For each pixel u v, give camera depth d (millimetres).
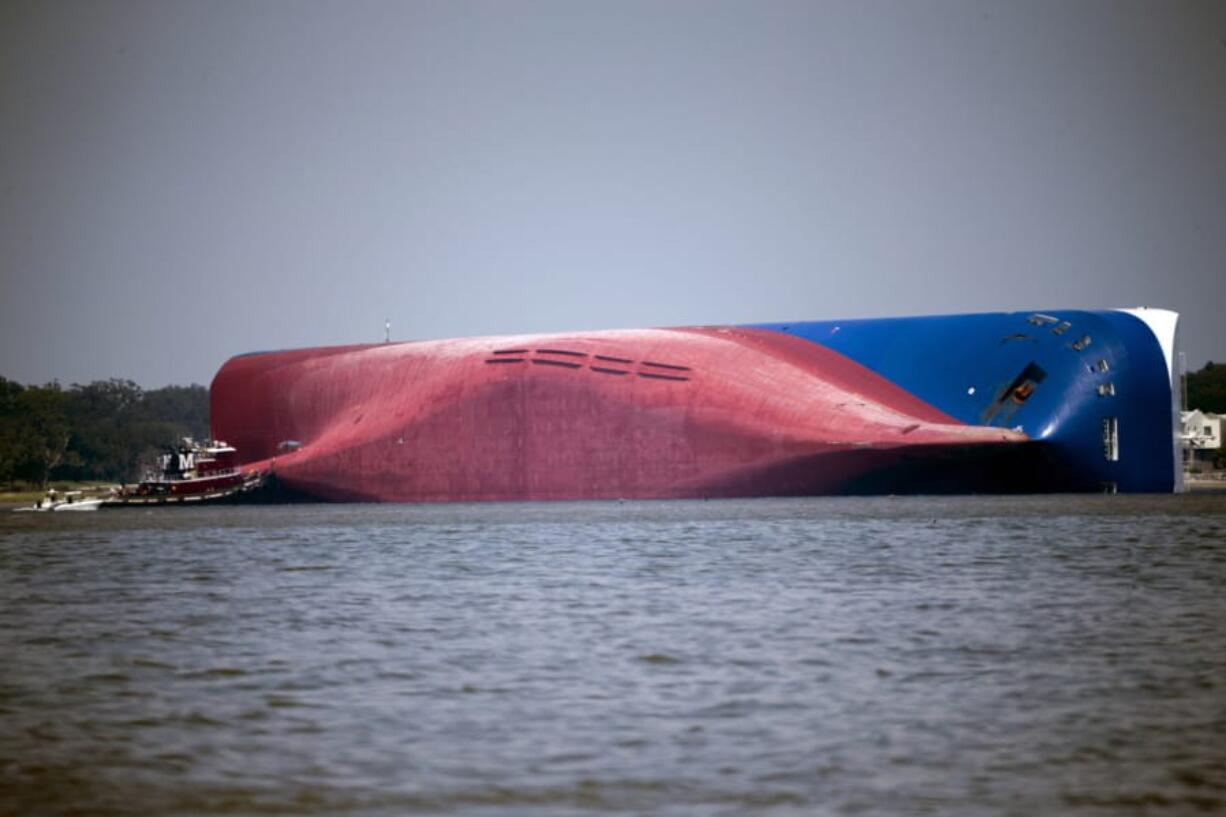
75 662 130625
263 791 87250
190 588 196500
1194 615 150750
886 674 117688
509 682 116625
